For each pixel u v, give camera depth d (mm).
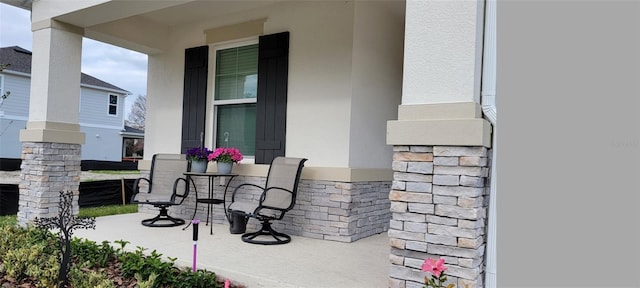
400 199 2695
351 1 4816
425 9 2691
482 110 2662
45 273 2914
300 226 4949
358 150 4926
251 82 5695
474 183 2467
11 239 3799
